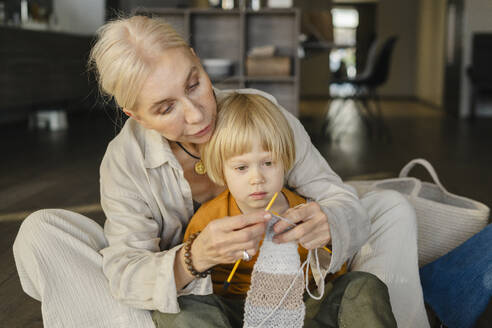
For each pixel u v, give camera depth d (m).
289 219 0.96
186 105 0.92
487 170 3.69
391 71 12.81
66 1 7.36
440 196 1.66
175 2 7.77
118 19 0.99
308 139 1.25
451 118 7.50
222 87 4.50
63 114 5.83
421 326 1.17
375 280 1.03
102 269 1.06
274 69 4.44
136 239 1.04
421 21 11.58
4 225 2.37
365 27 13.04
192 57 0.94
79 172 3.55
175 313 0.99
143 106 0.92
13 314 1.52
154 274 0.97
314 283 1.18
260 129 0.99
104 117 6.85
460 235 1.45
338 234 1.03
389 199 1.22
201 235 0.90
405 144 4.95
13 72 5.06
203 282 0.99
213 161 1.05
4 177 3.39
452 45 8.24
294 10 4.45
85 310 1.03
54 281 1.03
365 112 8.28
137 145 1.09
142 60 0.88
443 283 1.28
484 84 7.26
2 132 5.41
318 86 11.98
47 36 5.80
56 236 1.05
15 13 6.05
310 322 1.03
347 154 4.40
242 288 1.11
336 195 1.16
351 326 0.98
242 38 4.45
